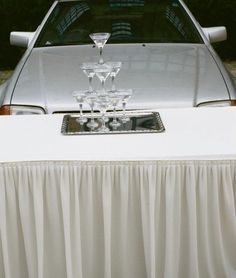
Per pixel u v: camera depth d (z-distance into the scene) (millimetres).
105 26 3717
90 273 1912
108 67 1877
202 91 2748
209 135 1881
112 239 1863
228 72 3121
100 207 1815
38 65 3170
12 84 2932
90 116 2082
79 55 3297
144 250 1837
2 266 1875
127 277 1919
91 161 1716
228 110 2166
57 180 1753
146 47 3398
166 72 2961
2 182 1748
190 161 1712
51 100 2715
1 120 2115
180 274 1911
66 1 4055
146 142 1822
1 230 1786
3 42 6574
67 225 1764
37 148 1794
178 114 2139
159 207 1803
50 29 3727
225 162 1721
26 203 1783
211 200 1779
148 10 3863
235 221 1802
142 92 2725
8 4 6539
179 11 3867
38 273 1822
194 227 1771
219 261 1864
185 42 3510
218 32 3840
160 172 1736
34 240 1838
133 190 1778
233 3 6621
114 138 1862
